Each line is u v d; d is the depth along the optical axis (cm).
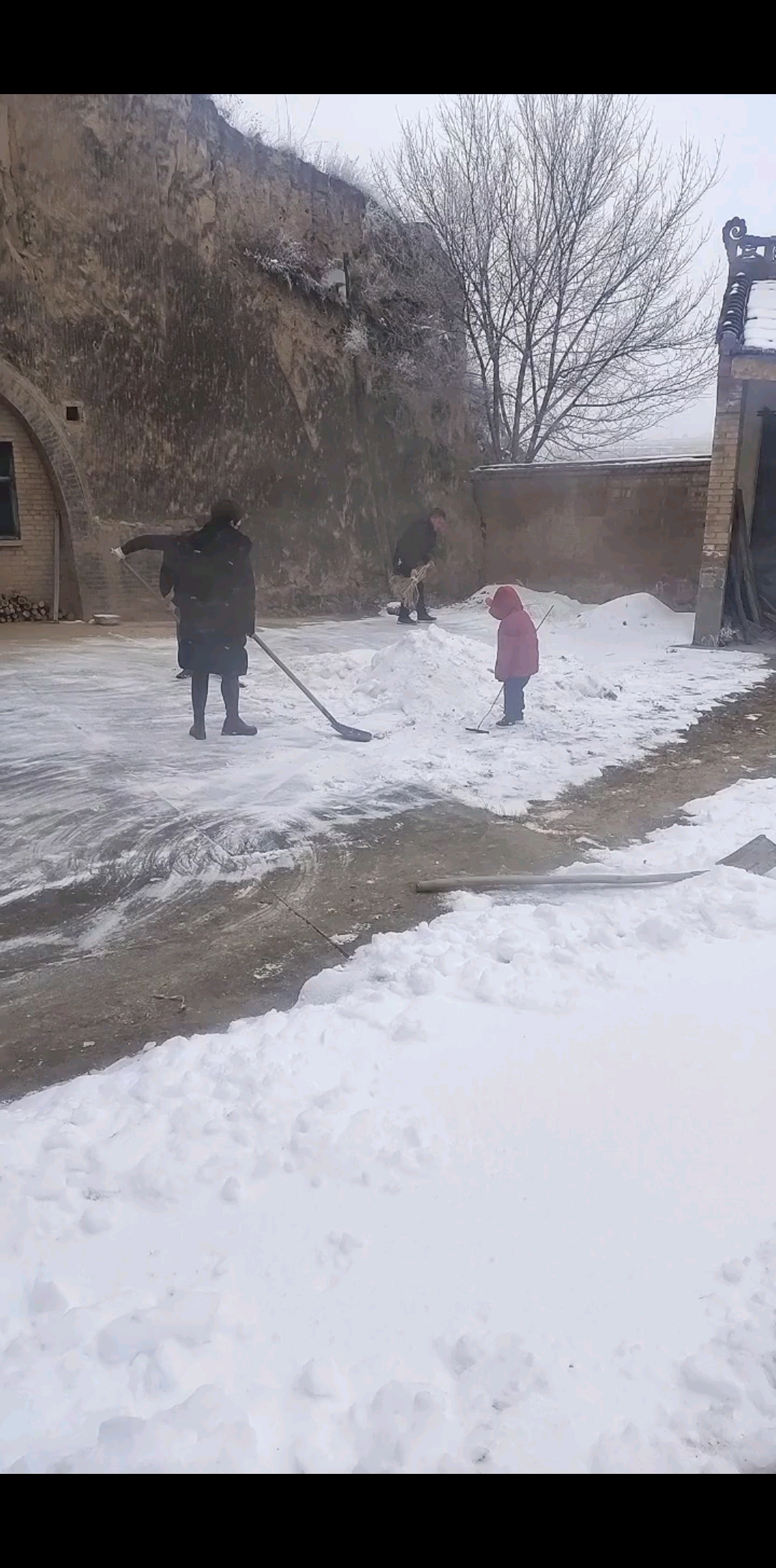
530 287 1853
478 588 1808
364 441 1662
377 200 1727
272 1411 187
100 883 489
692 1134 273
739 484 1275
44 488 1336
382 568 1705
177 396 1405
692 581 1570
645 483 1590
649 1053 312
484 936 407
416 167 1806
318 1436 182
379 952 404
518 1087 294
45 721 785
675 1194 248
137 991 384
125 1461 175
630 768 705
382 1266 223
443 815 595
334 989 375
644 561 1617
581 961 379
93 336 1313
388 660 912
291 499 1559
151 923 448
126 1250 231
